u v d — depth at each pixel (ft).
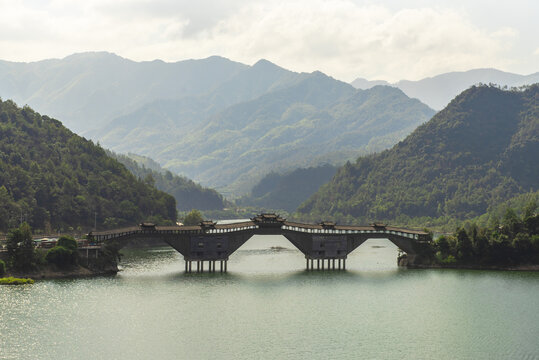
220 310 523.70
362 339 444.96
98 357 401.70
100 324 472.44
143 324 476.54
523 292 599.57
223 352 415.23
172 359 400.67
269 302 555.28
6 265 614.34
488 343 436.76
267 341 439.22
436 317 505.66
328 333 459.32
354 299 570.05
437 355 411.75
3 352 406.82
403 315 511.40
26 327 458.91
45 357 399.44
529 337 450.71
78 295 559.38
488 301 561.02
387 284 641.81
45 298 542.57
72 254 650.43
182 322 484.33
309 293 595.88
